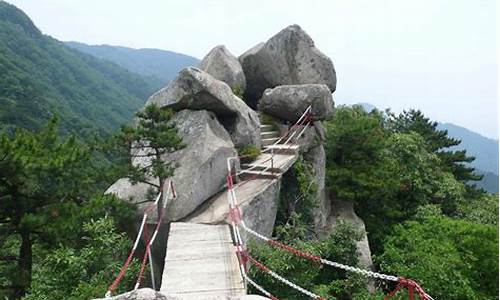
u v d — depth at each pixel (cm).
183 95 1380
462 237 1681
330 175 1952
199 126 1341
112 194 1139
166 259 911
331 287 1316
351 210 1980
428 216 1884
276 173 1402
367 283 1427
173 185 1210
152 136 1114
